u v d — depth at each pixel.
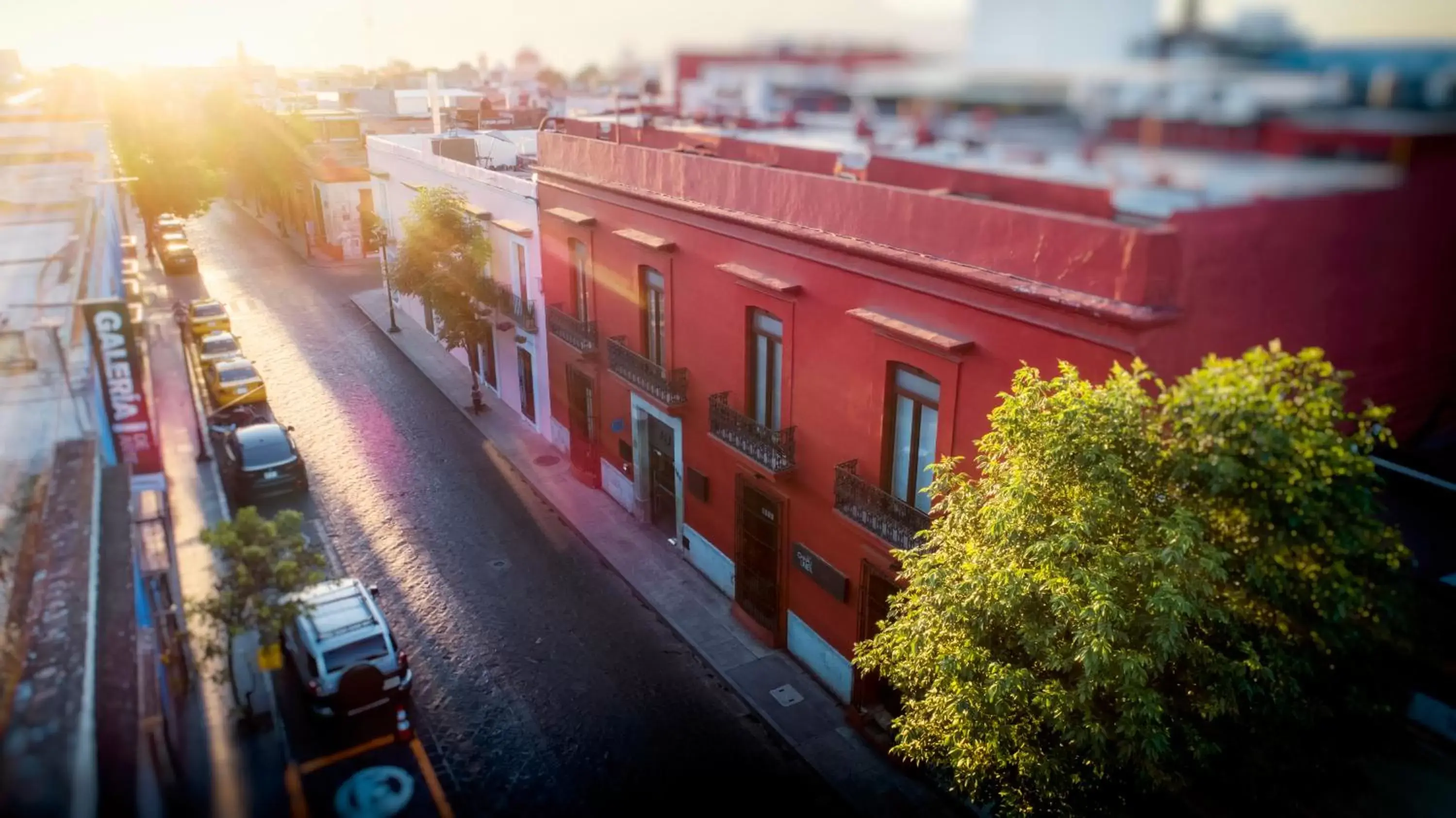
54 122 23.92
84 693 5.64
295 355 28.16
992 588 7.35
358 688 11.71
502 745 12.11
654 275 16.16
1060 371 8.62
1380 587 6.29
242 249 44.06
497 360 24.59
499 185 21.88
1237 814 7.08
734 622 15.00
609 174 16.88
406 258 22.44
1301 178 8.00
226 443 19.86
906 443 11.14
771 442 13.05
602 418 18.98
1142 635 6.67
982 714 7.52
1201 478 6.37
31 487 8.62
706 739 12.36
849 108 14.16
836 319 11.66
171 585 13.24
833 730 12.48
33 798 4.69
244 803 10.74
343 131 43.56
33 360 11.48
